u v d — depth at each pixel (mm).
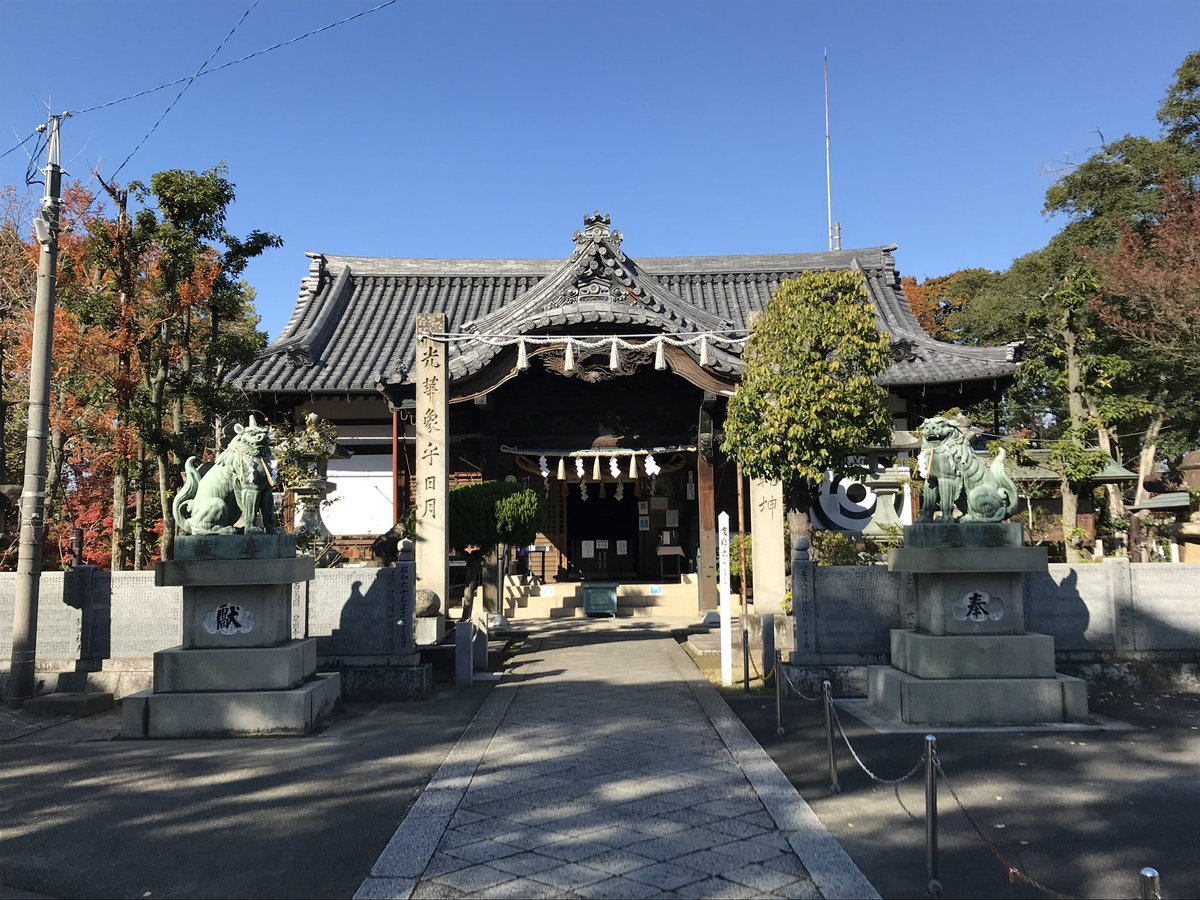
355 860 5598
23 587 10625
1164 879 5129
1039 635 9508
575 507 24734
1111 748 8109
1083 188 25719
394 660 11156
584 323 18375
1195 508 17453
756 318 13234
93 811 6570
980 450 19219
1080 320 17547
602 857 5535
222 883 5258
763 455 12023
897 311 25969
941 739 8469
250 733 8977
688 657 14297
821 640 11125
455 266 28281
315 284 26922
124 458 14117
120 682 10992
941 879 5160
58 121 11406
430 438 14828
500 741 8594
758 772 7344
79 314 12812
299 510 17688
